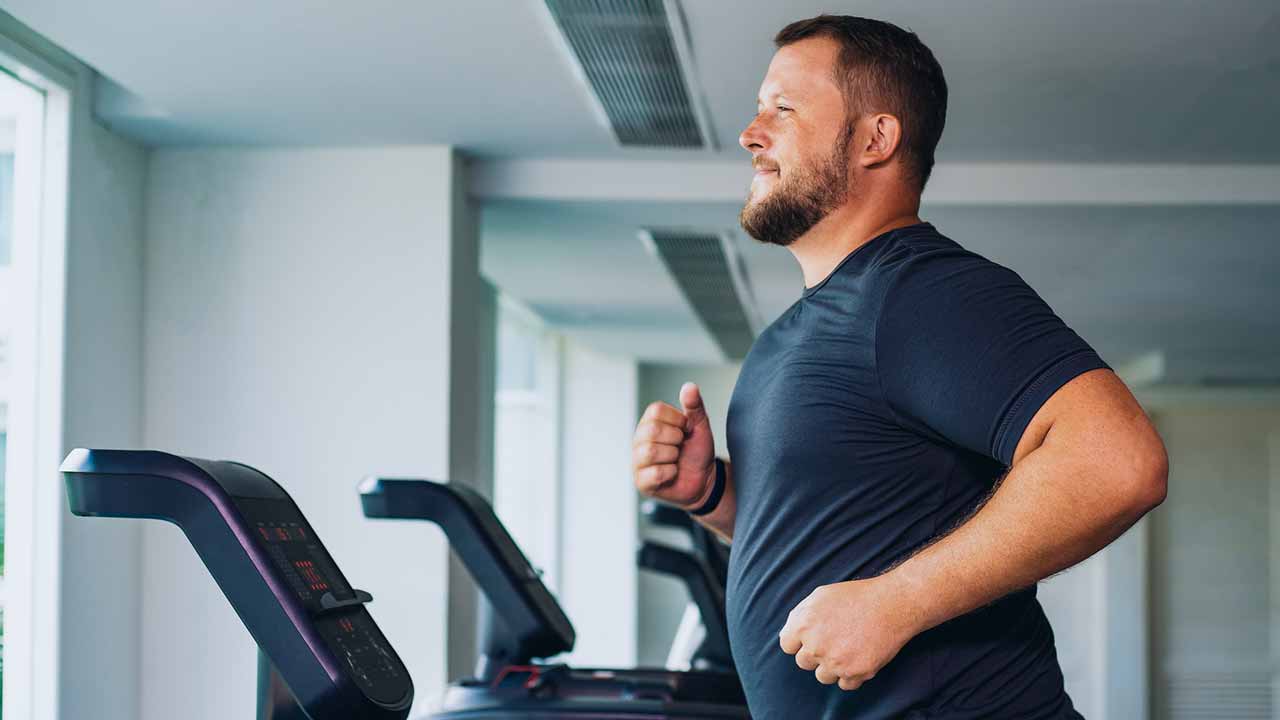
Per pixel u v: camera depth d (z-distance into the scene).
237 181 3.98
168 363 3.93
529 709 2.71
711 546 4.17
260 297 3.96
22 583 3.28
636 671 3.02
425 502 2.63
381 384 3.94
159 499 1.44
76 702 3.38
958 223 4.65
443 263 3.97
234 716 3.79
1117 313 7.13
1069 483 1.08
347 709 1.42
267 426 3.93
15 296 3.32
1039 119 3.62
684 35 2.92
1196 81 3.24
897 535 1.27
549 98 3.50
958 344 1.19
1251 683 10.41
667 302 7.11
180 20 2.88
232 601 1.43
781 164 1.46
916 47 1.48
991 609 1.29
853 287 1.33
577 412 9.78
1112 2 2.71
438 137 3.90
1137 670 10.11
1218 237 4.85
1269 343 8.38
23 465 3.30
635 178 4.22
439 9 2.82
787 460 1.32
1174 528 10.62
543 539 9.55
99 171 3.63
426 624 3.88
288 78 3.31
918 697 1.26
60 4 2.78
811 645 1.15
